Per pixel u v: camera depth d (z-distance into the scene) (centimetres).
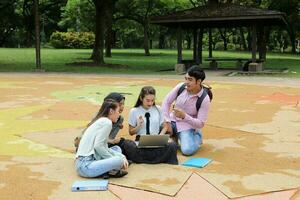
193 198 492
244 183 544
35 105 1161
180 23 2534
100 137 549
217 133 842
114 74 2222
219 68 2827
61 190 515
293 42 5909
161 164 621
